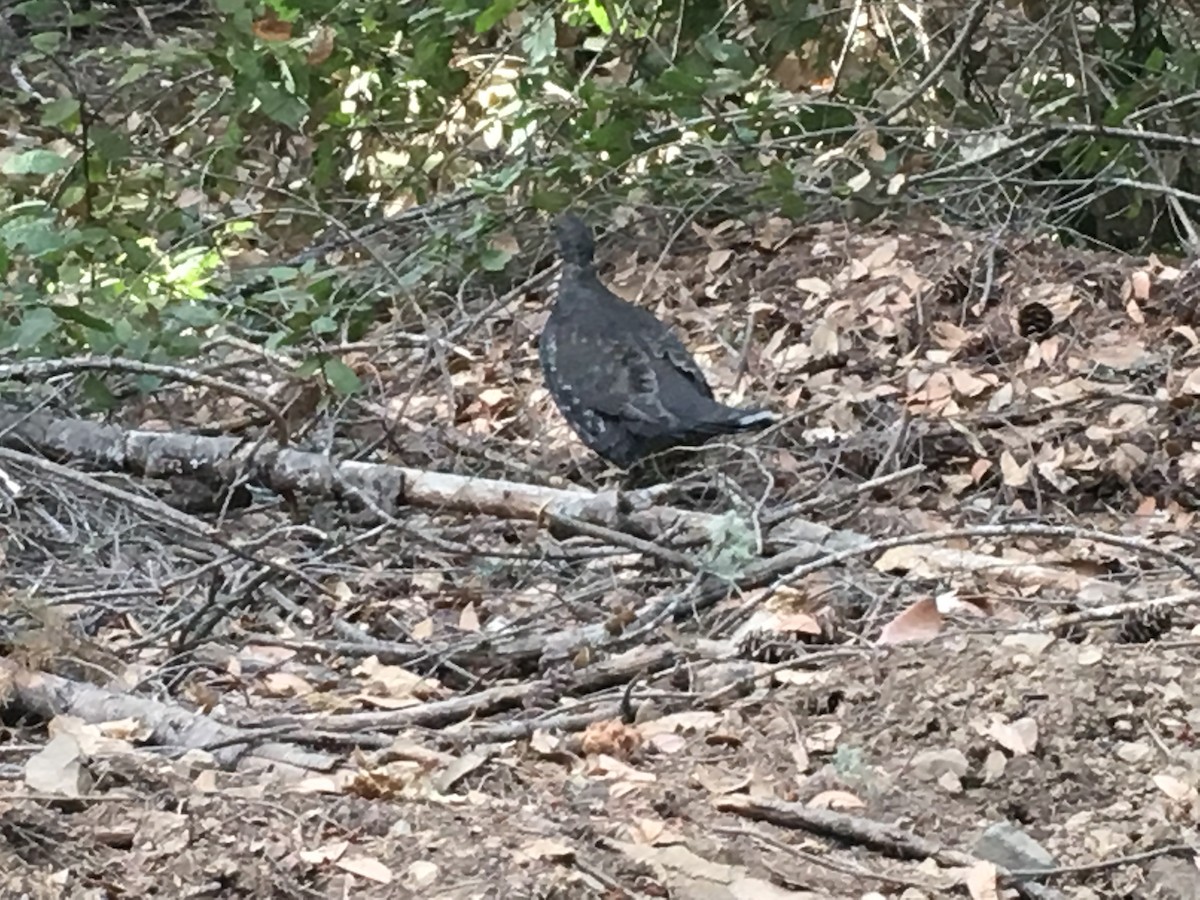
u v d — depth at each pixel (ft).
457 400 22.21
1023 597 14.42
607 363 18.29
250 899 9.16
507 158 27.25
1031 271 23.63
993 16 29.81
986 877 9.51
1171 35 30.25
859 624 13.98
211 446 17.98
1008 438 19.17
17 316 20.08
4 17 35.68
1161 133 25.55
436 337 22.39
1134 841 10.16
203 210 27.58
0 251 18.78
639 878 9.48
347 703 13.08
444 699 13.41
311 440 20.42
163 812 9.90
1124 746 11.30
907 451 19.11
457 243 25.21
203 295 21.58
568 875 9.36
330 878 9.36
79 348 20.52
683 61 25.64
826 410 20.48
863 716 11.84
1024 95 28.19
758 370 22.17
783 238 25.45
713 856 9.82
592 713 12.40
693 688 12.84
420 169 27.55
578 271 19.24
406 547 17.33
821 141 27.81
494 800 10.56
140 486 18.13
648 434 17.89
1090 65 27.14
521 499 16.57
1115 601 14.12
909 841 9.99
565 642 14.08
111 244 21.30
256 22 23.18
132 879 9.20
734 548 14.90
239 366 21.06
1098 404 20.03
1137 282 22.77
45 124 23.57
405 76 25.43
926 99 28.40
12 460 16.28
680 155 27.09
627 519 16.10
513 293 23.66
